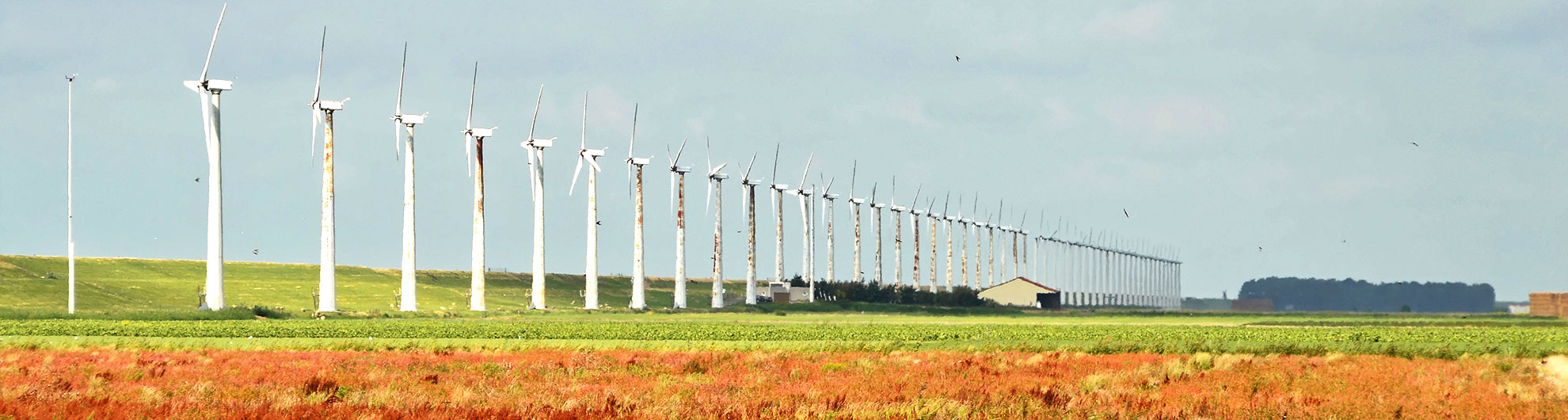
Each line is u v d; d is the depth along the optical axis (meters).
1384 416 92.00
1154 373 131.88
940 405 95.31
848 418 89.69
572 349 183.38
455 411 88.94
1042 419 90.12
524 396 101.62
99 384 106.69
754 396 102.94
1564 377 136.38
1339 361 158.25
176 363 139.00
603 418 86.81
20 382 107.12
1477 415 92.94
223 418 83.38
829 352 178.75
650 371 135.75
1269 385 118.81
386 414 86.69
